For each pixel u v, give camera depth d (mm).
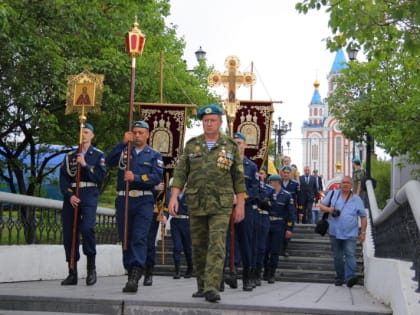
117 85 18750
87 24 12898
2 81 13312
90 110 10219
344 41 11148
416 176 20297
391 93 21797
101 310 7484
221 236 7742
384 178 39531
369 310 7168
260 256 13391
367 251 14727
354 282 13578
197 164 7984
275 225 14914
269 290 11672
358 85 25094
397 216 9266
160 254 18578
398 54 14914
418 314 5875
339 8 10344
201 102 24125
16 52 12578
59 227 12758
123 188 9312
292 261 18047
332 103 27172
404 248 8461
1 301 7742
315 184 23938
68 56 15898
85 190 10078
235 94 12484
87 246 10219
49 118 15477
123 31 13828
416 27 10703
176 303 7328
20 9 11805
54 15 12281
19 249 11062
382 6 10297
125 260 9219
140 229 9086
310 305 7496
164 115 14609
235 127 14281
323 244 19719
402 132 17359
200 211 7895
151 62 20062
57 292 8492
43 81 13961
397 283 6980
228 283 10961
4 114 14992
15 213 11266
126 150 9359
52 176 22172
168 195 14836
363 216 13883
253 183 10938
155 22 20781
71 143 20094
